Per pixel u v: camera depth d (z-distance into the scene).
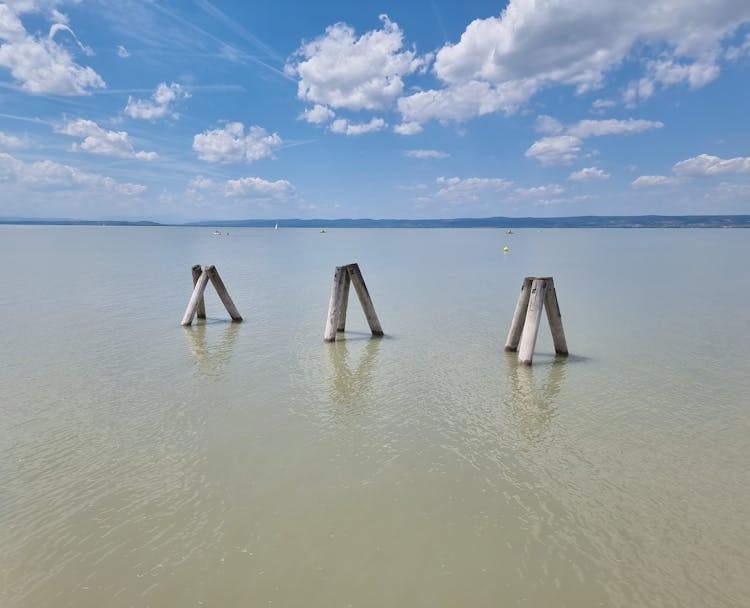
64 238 118.62
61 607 5.55
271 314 22.77
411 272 43.34
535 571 6.14
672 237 146.62
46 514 7.21
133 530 6.87
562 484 8.12
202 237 150.50
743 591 5.82
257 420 10.59
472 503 7.56
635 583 5.94
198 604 5.60
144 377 13.42
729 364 14.73
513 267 48.31
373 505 7.49
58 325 19.92
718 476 8.37
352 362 15.01
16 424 10.31
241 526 6.97
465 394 12.28
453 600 5.68
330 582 5.95
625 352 16.09
